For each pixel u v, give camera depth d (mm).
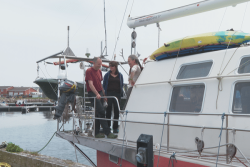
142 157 3346
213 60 3637
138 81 4664
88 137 5344
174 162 3414
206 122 3375
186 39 4094
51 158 6816
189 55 4074
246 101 3113
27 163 6984
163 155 3598
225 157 3018
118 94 5848
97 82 5602
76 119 6066
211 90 3479
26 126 30578
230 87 3305
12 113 57906
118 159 4535
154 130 4020
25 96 116062
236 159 2939
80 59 7059
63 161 6562
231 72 3365
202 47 4004
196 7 4520
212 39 3875
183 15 4777
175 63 4188
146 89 4430
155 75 4418
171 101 3961
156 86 4266
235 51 3467
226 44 3814
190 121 3553
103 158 5020
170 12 4957
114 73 5820
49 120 38781
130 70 5293
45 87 22641
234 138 2910
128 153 4129
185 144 3494
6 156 7707
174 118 3764
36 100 85688
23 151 7848
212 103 3410
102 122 5359
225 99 3301
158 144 3820
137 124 4355
